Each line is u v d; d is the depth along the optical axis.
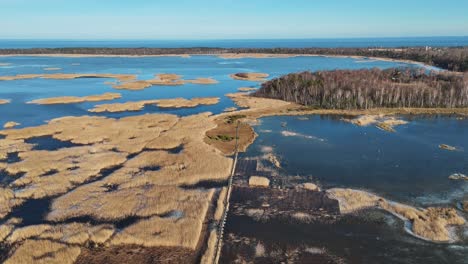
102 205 40.72
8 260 31.27
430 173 51.81
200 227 37.41
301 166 54.22
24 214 39.44
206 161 53.56
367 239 36.53
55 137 64.44
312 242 36.06
